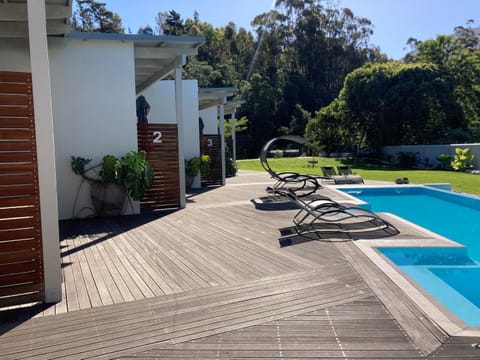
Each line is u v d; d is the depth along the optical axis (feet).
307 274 12.41
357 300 10.19
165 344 8.09
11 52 23.47
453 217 28.27
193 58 123.13
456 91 93.20
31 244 10.51
